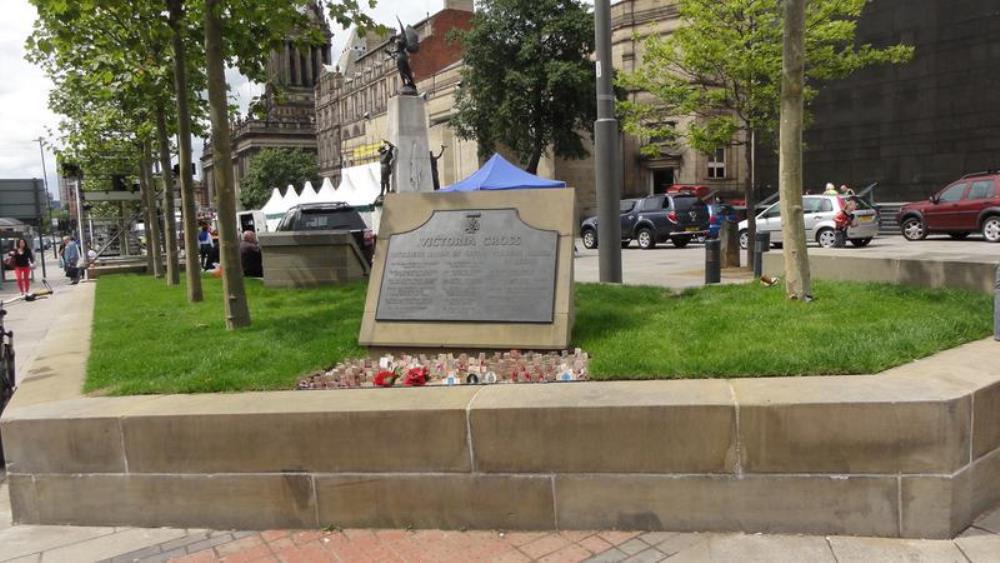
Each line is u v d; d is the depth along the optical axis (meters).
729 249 15.16
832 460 3.61
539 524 3.96
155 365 5.84
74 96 20.53
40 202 28.36
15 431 4.38
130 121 18.48
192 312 9.40
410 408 4.01
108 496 4.34
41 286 25.45
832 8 13.73
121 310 10.20
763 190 36.06
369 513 4.11
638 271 15.53
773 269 8.60
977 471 3.71
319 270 11.70
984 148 28.95
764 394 3.78
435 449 4.00
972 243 18.75
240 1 7.79
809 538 3.65
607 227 10.20
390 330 5.89
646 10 39.84
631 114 17.39
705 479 3.75
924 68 30.31
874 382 3.88
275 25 8.35
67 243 26.42
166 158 14.69
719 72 14.77
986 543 3.51
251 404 4.31
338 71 93.12
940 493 3.54
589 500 3.88
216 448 4.20
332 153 94.50
